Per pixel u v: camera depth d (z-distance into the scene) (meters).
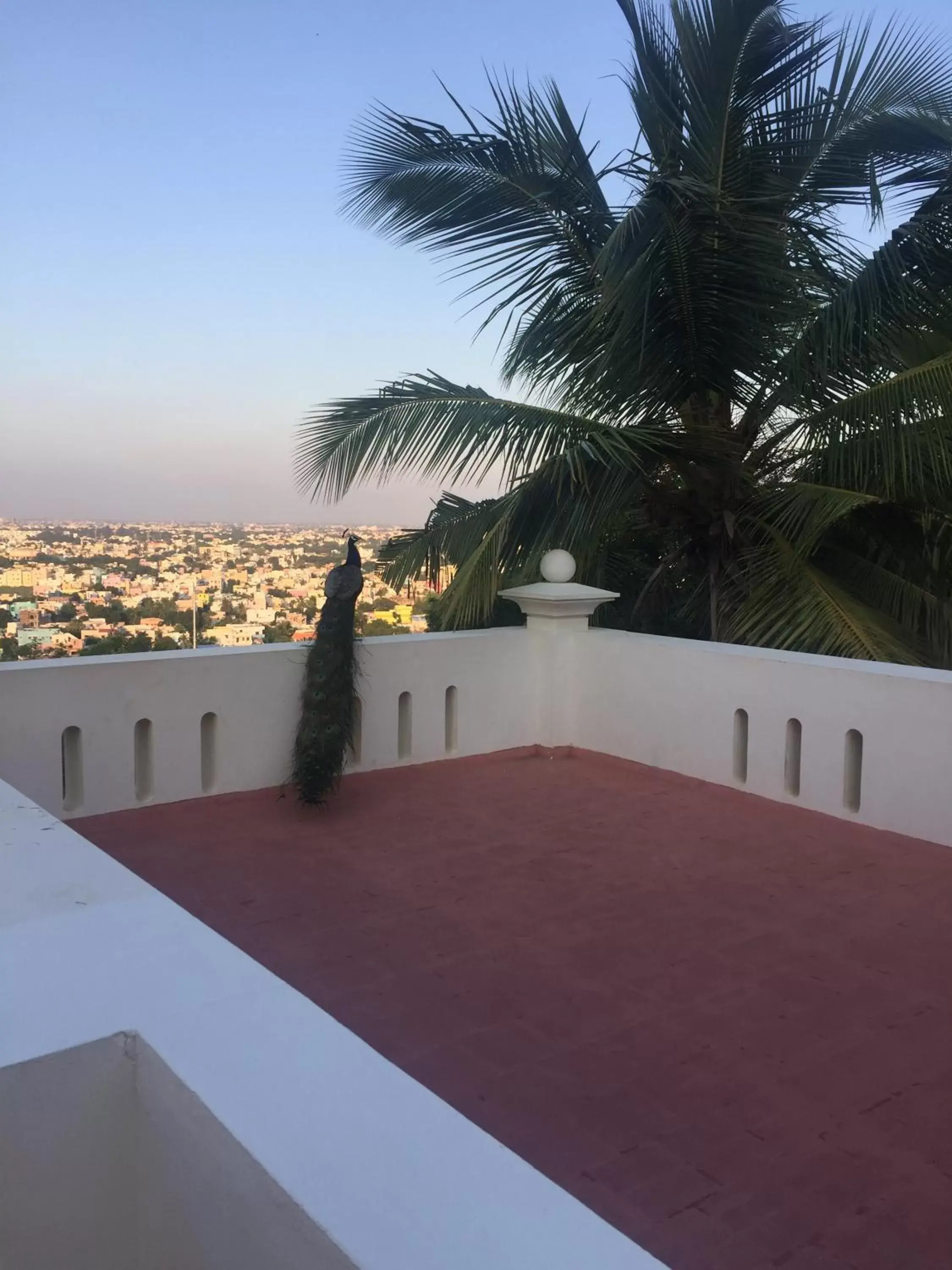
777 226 8.22
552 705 7.68
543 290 9.02
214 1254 1.43
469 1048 3.46
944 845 5.50
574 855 5.49
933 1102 3.16
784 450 8.87
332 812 6.18
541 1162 2.83
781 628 7.85
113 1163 1.60
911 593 8.48
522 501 8.22
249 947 4.29
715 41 7.77
